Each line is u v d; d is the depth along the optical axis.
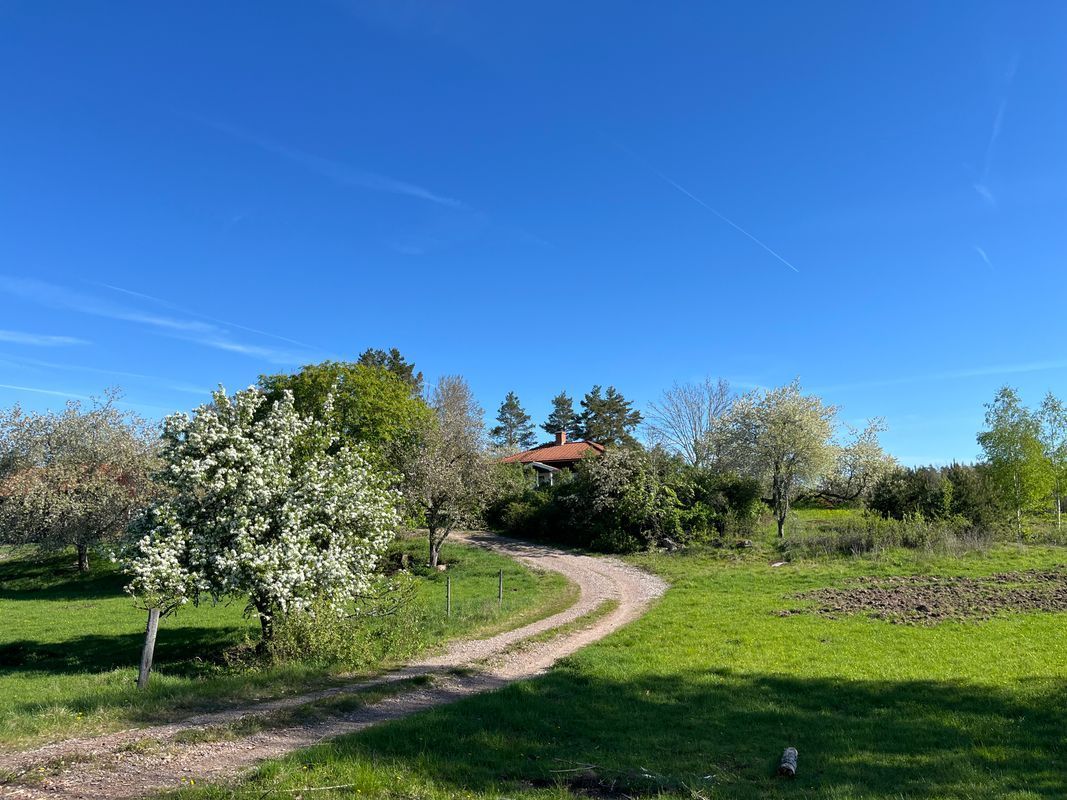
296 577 16.48
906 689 12.64
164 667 17.78
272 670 14.21
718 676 13.85
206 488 17.17
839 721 10.84
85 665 19.14
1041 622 17.97
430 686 13.30
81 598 32.75
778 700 12.13
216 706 11.38
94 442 45.34
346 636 15.74
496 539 45.97
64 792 7.32
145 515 17.61
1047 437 42.19
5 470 44.09
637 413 94.50
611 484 39.69
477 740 9.61
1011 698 11.88
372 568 19.52
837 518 44.94
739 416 43.16
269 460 17.81
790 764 8.50
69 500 37.19
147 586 14.95
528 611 22.86
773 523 42.41
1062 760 8.94
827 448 40.03
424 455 36.53
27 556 42.69
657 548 37.38
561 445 75.88
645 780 8.14
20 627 25.08
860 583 25.39
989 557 29.53
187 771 8.21
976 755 9.17
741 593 24.69
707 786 7.95
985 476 40.34
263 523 17.12
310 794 7.32
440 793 7.50
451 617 21.08
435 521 35.94
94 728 9.79
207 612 27.17
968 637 16.66
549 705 11.68
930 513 35.97
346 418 37.22
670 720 10.91
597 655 15.86
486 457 47.75
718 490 40.28
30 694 14.26
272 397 37.88
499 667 15.34
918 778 8.31
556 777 8.23
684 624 19.52
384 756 8.67
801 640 16.97
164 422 17.69
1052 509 43.72
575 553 38.84
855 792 7.75
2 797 7.08
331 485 18.41
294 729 10.23
